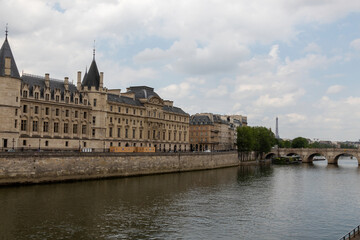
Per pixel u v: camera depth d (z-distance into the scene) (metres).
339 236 56.19
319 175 145.00
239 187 104.06
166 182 109.31
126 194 84.88
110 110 140.50
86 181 101.94
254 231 57.91
